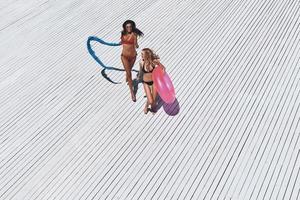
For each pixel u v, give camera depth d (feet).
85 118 29.22
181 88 30.94
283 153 25.20
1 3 45.29
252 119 27.81
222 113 28.48
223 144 26.22
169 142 26.73
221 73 32.12
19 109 30.66
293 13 38.75
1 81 33.76
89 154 26.45
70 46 37.17
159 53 34.88
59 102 30.91
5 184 25.02
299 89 29.81
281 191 22.99
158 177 24.57
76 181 24.82
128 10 41.73
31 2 44.91
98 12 41.93
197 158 25.48
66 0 44.65
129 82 29.53
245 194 23.07
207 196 23.21
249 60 33.30
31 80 33.53
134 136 27.40
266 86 30.45
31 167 25.95
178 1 42.32
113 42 37.09
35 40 38.52
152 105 28.43
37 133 28.40
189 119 28.25
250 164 24.75
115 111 29.50
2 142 27.91
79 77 33.22
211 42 35.86
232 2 41.42
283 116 27.76
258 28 37.14
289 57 33.12
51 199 23.90
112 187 24.26
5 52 37.32
